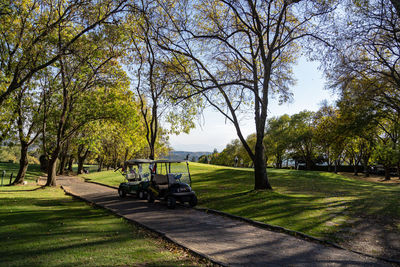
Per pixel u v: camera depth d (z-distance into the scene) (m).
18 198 14.31
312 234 7.36
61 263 4.74
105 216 9.81
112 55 17.95
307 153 53.56
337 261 5.43
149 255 5.39
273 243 6.62
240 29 15.38
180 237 6.91
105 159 51.66
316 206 11.39
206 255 5.45
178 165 13.04
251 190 15.09
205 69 15.03
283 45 14.81
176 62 16.61
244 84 14.91
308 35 14.44
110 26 13.67
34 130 24.50
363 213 10.20
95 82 20.27
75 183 26.19
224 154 90.75
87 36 16.83
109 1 12.86
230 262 5.18
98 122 23.08
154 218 9.34
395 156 31.55
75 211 10.88
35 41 13.16
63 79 19.28
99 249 5.65
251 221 8.88
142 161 13.59
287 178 25.09
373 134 38.16
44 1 14.41
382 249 6.23
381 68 19.62
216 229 7.95
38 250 5.48
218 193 15.26
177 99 14.46
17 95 19.27
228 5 14.55
